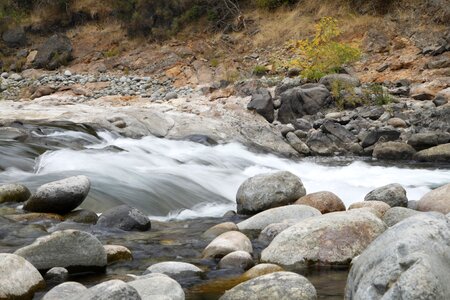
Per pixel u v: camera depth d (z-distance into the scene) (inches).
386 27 805.9
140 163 438.3
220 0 936.3
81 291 163.3
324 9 874.1
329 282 202.4
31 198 287.3
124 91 783.7
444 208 289.4
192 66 836.6
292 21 877.8
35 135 481.1
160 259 228.4
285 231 232.4
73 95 785.6
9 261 184.1
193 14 930.1
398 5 832.3
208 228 285.7
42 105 644.7
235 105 642.8
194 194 370.6
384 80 703.7
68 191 286.2
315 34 803.4
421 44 765.9
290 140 576.1
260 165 502.9
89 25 1015.6
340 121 601.3
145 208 335.6
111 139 512.7
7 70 971.9
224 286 195.6
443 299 144.2
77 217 284.4
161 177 385.7
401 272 151.9
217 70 810.2
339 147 573.6
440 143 541.6
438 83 669.9
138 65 877.2
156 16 942.4
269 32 871.1
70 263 207.9
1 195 304.3
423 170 482.9
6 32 1024.2
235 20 911.0
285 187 320.5
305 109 622.8
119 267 217.5
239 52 863.7
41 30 1029.8
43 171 386.0
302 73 691.4
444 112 581.3
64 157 407.2
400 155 538.9
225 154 514.3
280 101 636.7
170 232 275.6
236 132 572.4
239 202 327.0
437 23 790.5
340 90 639.8
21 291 180.1
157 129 549.3
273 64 768.9
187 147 520.7
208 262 223.9
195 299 183.9
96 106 655.8
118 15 992.9
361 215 234.1
